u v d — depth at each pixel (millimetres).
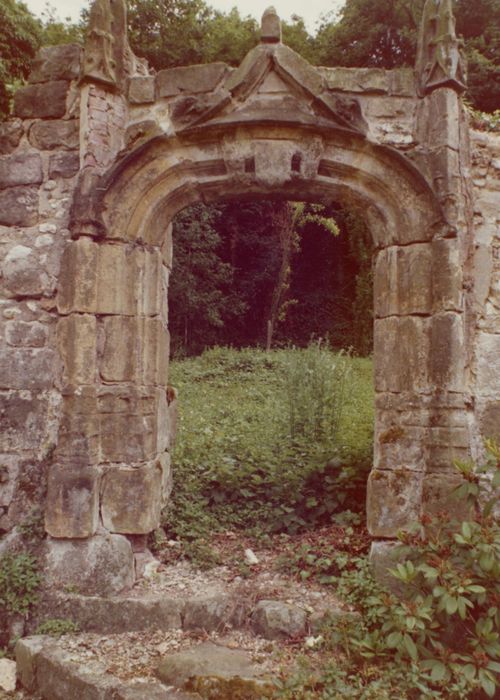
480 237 4715
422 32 4613
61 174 4723
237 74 4516
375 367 4582
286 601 4180
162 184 4691
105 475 4480
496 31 17188
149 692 3385
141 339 4629
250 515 5520
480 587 3371
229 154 4566
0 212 4766
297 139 4562
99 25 4559
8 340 4672
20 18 14164
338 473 5637
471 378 4566
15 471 4582
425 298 4430
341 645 3721
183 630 4082
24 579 4262
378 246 4676
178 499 5645
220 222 21812
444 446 4219
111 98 4625
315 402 7145
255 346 20906
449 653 3424
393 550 3908
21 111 4812
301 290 22188
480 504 4355
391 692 3285
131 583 4395
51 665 3729
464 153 4625
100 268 4555
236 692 3334
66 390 4441
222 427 8336
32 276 4676
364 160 4582
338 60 20828
